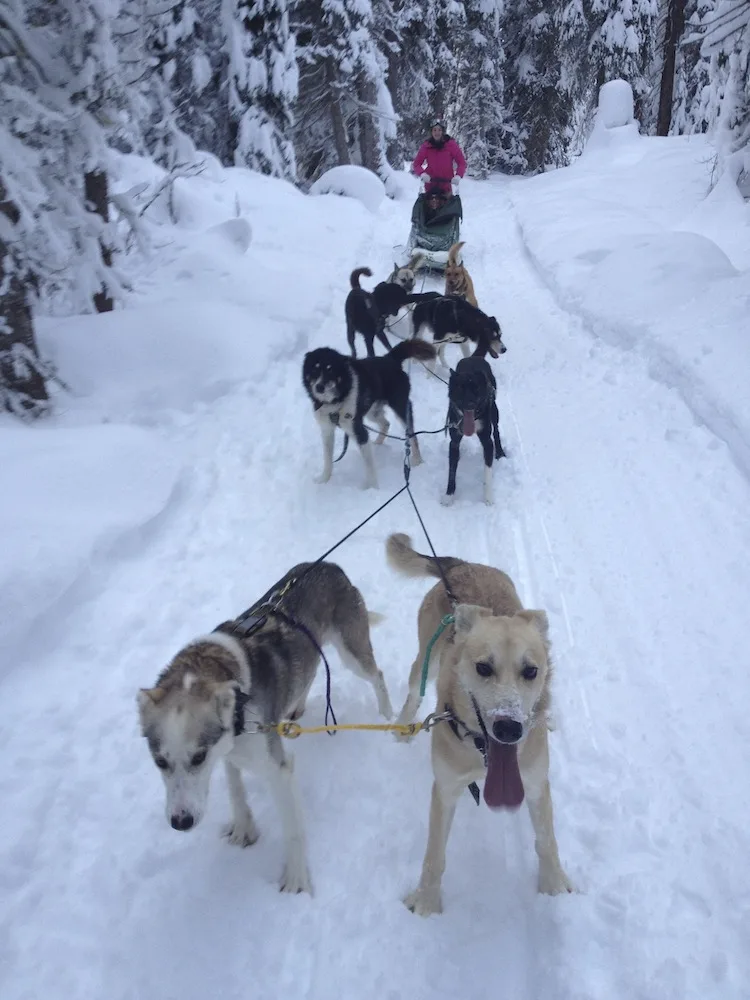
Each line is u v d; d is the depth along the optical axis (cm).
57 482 553
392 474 695
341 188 1867
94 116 744
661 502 594
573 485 643
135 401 737
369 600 514
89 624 464
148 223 972
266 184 1577
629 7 2772
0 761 366
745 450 610
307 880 318
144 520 549
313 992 277
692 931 290
